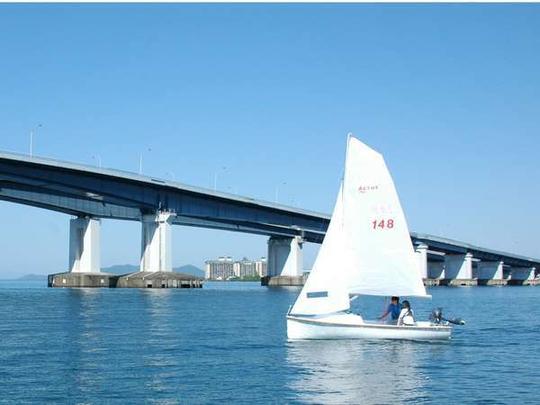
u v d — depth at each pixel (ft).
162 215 493.77
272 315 240.12
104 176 425.69
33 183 415.03
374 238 145.69
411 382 103.24
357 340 145.18
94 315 232.12
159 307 283.59
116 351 134.41
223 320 214.28
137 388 97.50
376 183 145.59
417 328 144.97
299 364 117.70
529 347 144.66
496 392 96.84
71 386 98.63
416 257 144.77
